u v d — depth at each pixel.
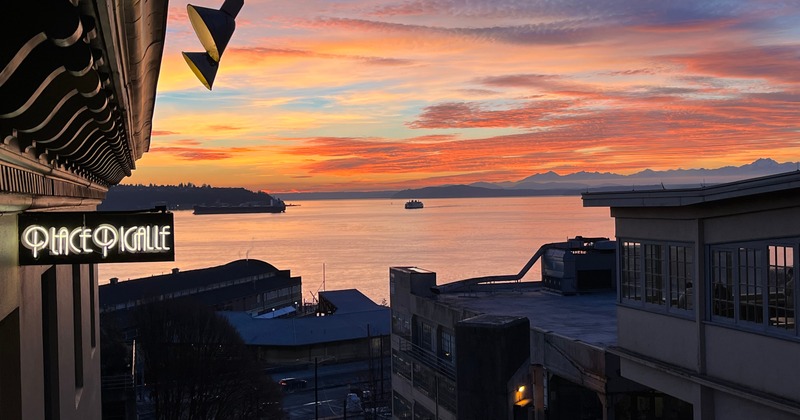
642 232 25.31
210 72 5.32
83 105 5.95
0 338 7.82
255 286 169.75
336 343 117.31
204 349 67.81
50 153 7.00
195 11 4.95
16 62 3.69
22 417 7.98
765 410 19.92
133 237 8.11
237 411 68.38
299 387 99.69
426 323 55.25
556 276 55.34
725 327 21.20
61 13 3.68
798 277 18.55
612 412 30.83
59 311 11.45
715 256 21.83
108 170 12.98
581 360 33.00
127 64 6.15
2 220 6.89
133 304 119.56
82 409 15.05
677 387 23.69
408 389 58.03
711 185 20.84
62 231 7.90
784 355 19.02
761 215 19.81
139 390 75.94
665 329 24.14
